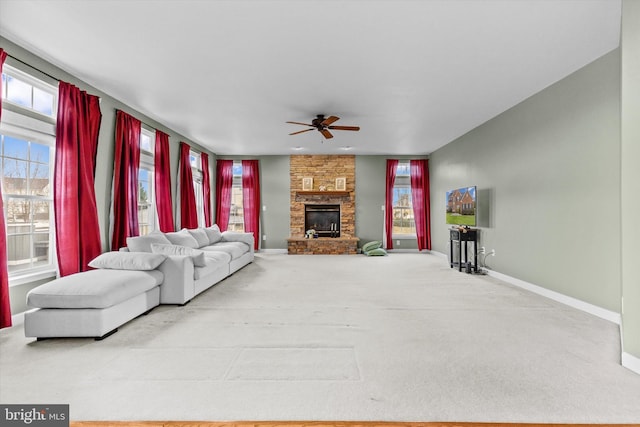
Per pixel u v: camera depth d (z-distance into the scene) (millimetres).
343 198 9070
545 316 3408
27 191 3447
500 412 1779
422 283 5020
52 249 3697
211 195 8625
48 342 2742
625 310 2301
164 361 2383
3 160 3205
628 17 2293
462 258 6676
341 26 2801
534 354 2490
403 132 6496
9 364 2338
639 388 2014
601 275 3412
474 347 2619
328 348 2605
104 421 1701
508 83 4055
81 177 3807
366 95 4441
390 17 2668
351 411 1789
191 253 4160
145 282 3387
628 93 2303
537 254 4395
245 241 7027
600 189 3424
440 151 8039
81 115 3820
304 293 4406
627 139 2299
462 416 1747
